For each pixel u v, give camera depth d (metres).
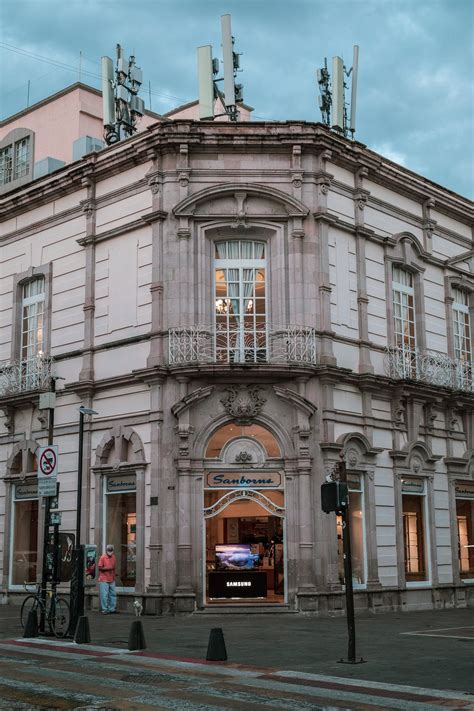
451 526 26.89
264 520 22.67
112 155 24.98
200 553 21.66
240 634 17.17
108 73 28.81
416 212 28.08
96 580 23.42
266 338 22.80
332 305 23.72
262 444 22.34
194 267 23.05
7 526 26.80
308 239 23.41
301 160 23.73
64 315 26.19
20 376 26.78
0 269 28.95
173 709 9.48
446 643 15.54
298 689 10.80
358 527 23.64
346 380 23.59
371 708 9.60
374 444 24.44
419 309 27.56
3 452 27.56
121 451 23.39
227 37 26.08
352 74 27.86
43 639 16.05
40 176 28.72
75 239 26.27
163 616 21.11
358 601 22.91
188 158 23.59
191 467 21.92
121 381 23.58
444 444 27.39
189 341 22.48
